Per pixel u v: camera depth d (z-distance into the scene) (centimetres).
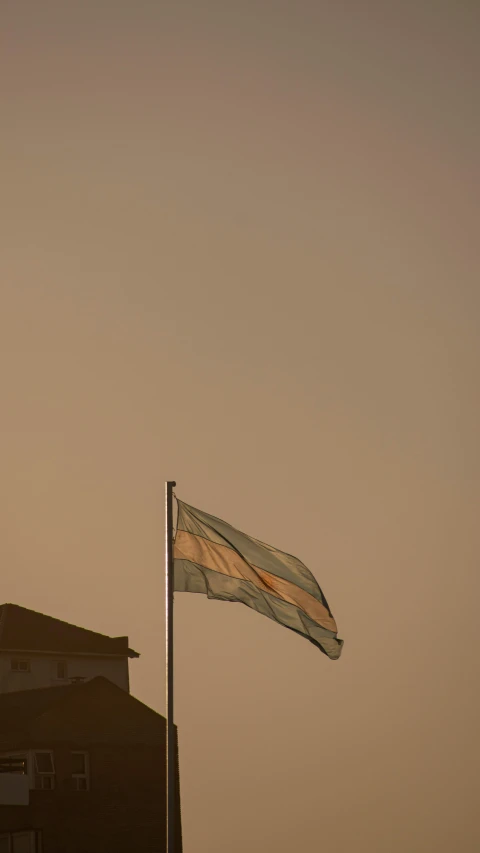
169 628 3172
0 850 6681
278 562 3238
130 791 7550
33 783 7088
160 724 7881
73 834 7112
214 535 3288
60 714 7425
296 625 3209
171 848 2983
